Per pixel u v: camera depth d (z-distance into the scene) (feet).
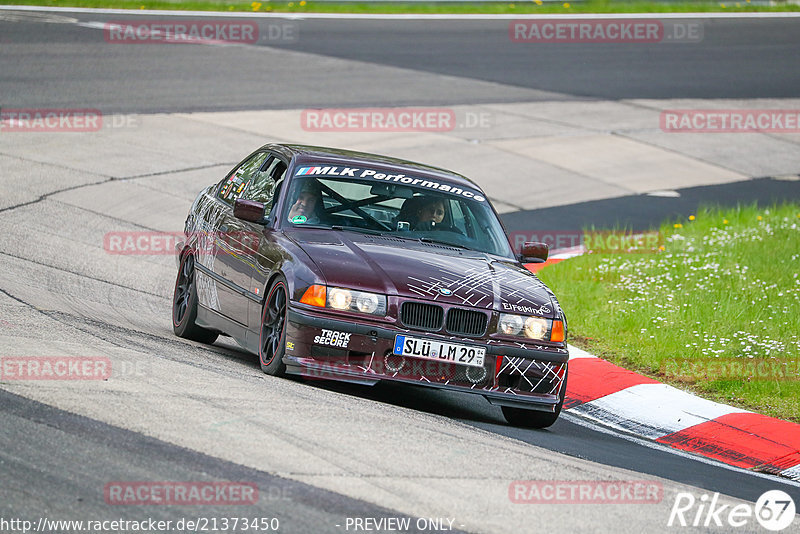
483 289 78.74
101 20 289.53
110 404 63.67
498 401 76.48
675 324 113.60
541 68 288.92
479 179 193.06
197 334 98.02
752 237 158.92
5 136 179.52
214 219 96.48
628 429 85.15
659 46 329.72
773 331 111.45
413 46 297.74
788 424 85.87
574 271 137.69
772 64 318.24
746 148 239.71
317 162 91.15
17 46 246.68
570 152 219.20
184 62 251.39
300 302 75.72
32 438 56.39
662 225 169.99
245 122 207.62
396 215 88.07
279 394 71.36
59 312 92.48
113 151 179.93
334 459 58.59
